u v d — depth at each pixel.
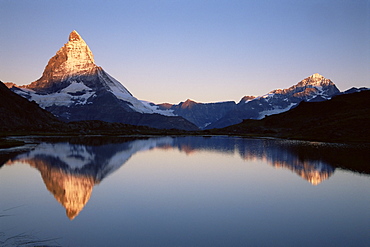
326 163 55.81
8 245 19.33
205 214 25.92
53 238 20.58
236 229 22.52
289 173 45.97
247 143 111.88
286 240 20.70
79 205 28.12
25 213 25.70
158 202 29.48
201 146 97.69
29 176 41.47
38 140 112.38
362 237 21.23
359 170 48.19
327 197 31.81
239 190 34.78
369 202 29.98
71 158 60.84
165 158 64.38
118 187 35.78
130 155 69.12
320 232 22.05
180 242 20.11
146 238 20.78
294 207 28.23
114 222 23.67
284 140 126.06
